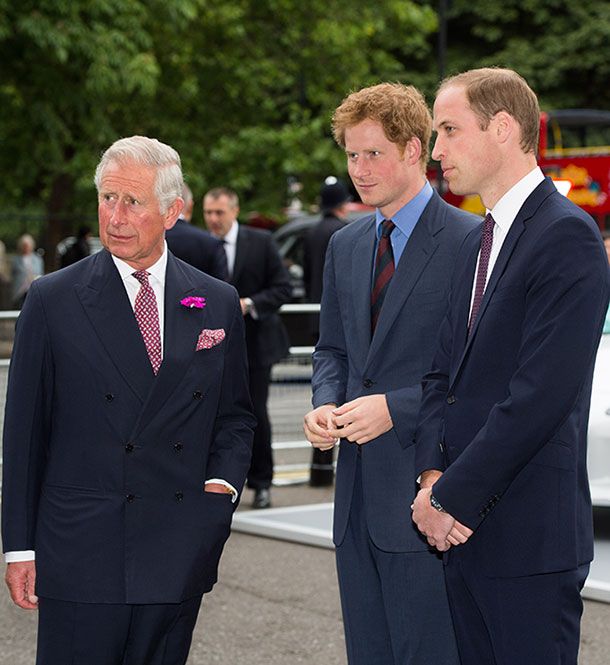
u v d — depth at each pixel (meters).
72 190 40.41
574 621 6.29
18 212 42.88
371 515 7.57
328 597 11.82
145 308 6.68
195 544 6.62
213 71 40.72
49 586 6.49
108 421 6.52
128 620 6.56
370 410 7.45
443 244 7.65
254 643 10.57
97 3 33.12
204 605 11.58
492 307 6.27
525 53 59.75
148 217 6.51
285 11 42.03
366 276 7.80
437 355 6.88
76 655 6.54
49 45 33.44
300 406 17.98
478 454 6.04
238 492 6.85
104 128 35.22
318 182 42.72
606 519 14.48
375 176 7.59
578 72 60.41
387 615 7.66
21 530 6.54
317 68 42.91
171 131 39.28
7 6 32.38
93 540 6.47
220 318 6.83
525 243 6.23
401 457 7.54
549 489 6.17
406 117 7.55
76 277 6.66
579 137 43.22
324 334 8.15
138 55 33.28
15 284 38.50
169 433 6.60
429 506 6.22
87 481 6.53
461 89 6.39
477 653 6.52
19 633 10.98
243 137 39.84
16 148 37.84
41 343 6.55
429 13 44.53
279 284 15.45
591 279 6.04
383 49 47.78
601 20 59.19
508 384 6.24
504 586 6.23
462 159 6.38
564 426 6.20
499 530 6.22
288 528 14.02
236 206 15.42
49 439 6.67
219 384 6.78
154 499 6.56
